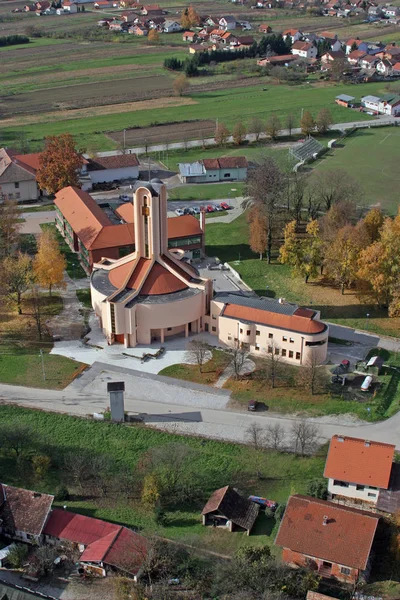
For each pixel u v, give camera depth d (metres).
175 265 169.62
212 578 101.00
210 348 163.38
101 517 114.75
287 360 157.88
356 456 115.19
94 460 124.56
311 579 98.38
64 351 161.88
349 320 175.00
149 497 115.19
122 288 164.00
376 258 172.50
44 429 136.12
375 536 106.12
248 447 131.25
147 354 160.38
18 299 175.25
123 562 101.94
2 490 113.88
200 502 118.12
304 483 121.62
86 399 145.50
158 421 139.12
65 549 107.31
